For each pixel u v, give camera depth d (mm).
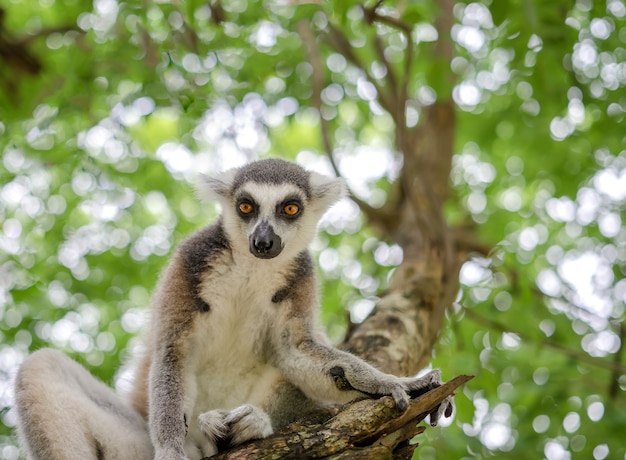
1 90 10750
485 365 9992
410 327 7934
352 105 13289
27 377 6531
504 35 9117
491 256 10344
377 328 7801
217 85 9672
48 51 11008
